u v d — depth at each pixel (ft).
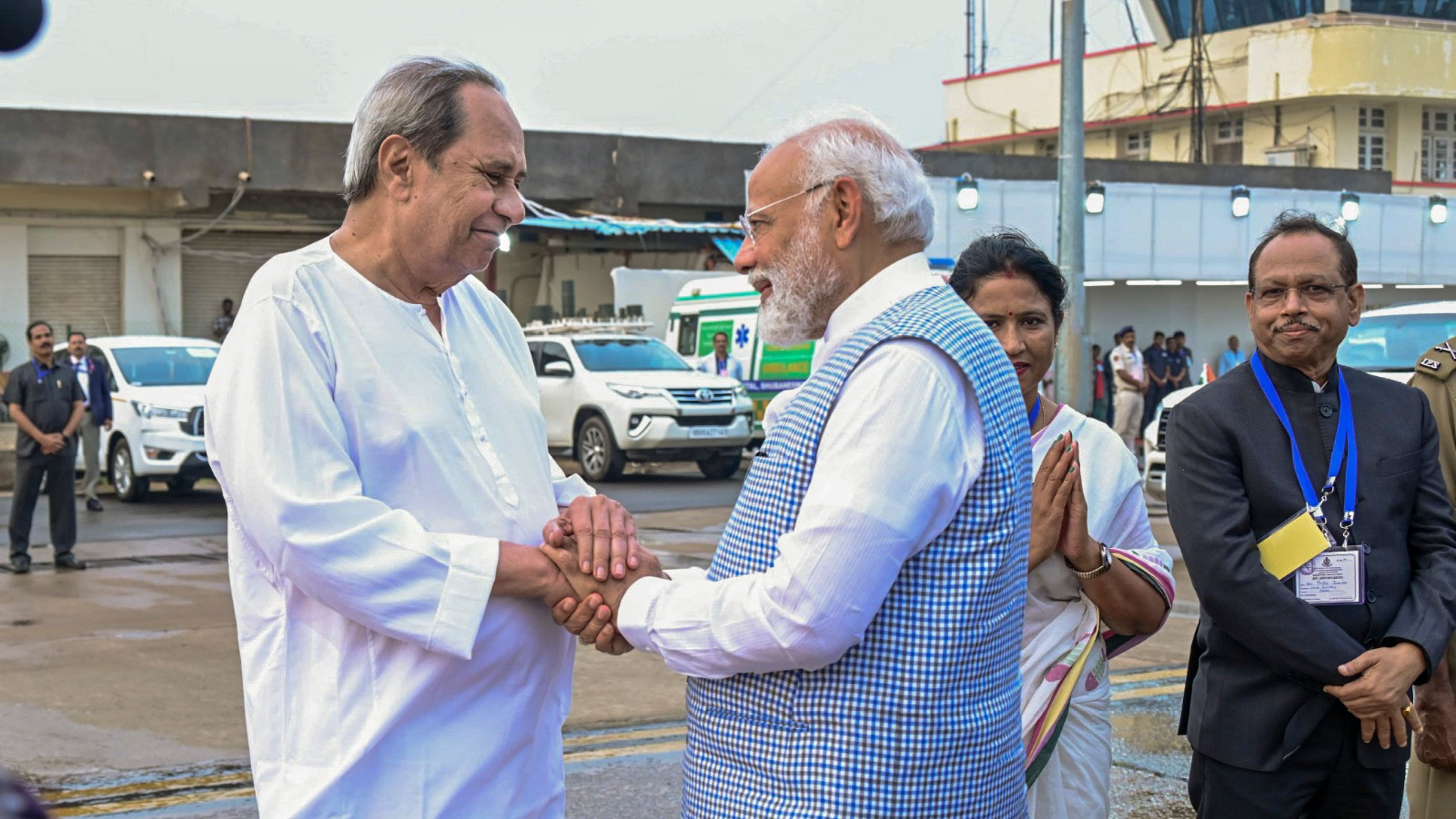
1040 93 142.20
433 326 8.03
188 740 17.74
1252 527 9.52
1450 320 32.76
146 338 52.47
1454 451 10.91
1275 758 9.36
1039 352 9.79
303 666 7.57
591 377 52.70
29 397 32.12
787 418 7.11
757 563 7.02
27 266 73.26
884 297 7.24
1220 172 86.63
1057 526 8.96
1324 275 9.39
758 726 6.98
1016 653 7.36
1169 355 72.38
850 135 7.30
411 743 7.57
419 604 7.29
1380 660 8.98
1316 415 9.54
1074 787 9.33
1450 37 121.90
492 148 7.63
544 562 7.68
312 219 77.61
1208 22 131.54
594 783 16.05
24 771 16.38
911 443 6.63
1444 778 10.77
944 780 6.79
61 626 25.12
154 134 70.44
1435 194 121.29
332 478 7.29
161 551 35.65
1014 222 68.08
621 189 73.77
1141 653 23.07
